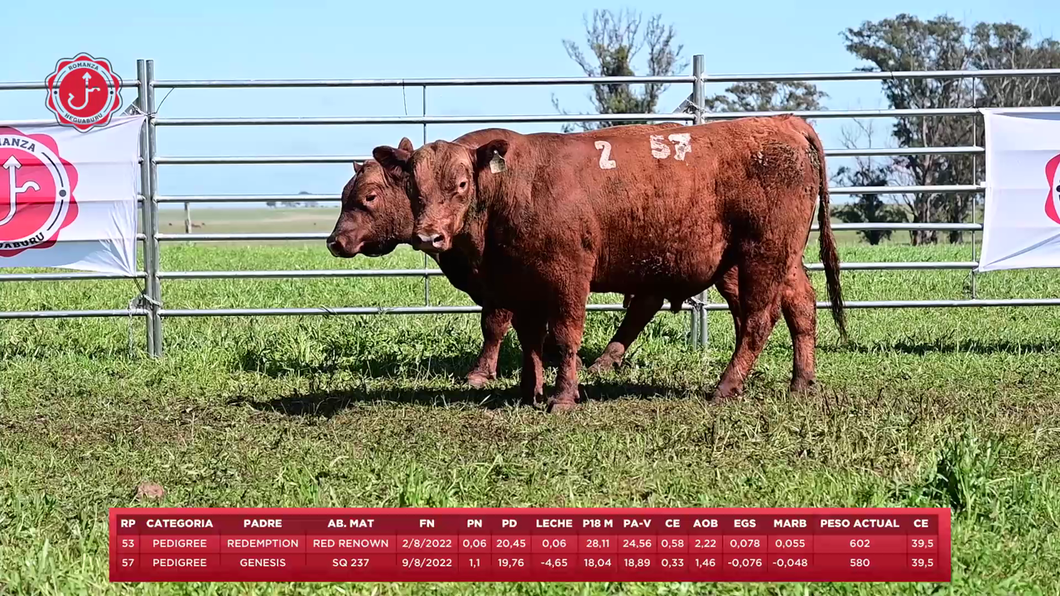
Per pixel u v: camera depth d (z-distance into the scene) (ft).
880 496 16.83
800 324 26.05
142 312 31.14
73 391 26.99
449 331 32.73
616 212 23.90
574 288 23.86
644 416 23.65
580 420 23.26
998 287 47.09
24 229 30.81
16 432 23.06
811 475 18.33
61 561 14.83
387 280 50.62
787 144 24.71
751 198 24.50
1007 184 31.04
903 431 20.75
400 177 24.75
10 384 27.66
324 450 20.97
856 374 28.09
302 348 30.66
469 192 22.99
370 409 24.93
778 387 26.58
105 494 17.88
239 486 18.40
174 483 18.89
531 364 25.26
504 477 18.71
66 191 30.78
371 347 31.12
